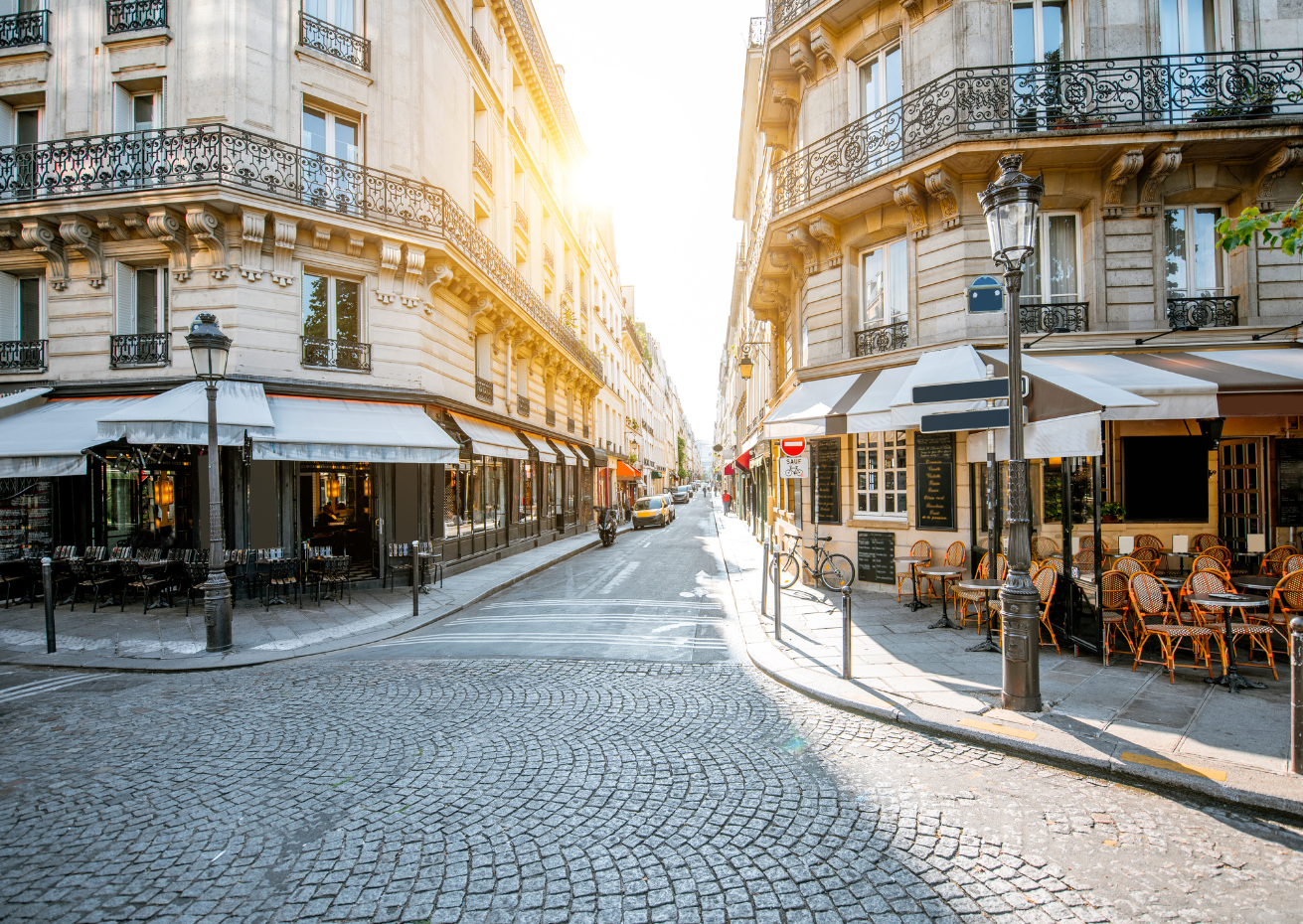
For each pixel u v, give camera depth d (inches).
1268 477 355.3
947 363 337.1
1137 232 350.9
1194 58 356.8
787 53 456.4
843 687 226.1
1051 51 365.7
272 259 442.9
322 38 476.1
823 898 111.3
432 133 537.0
